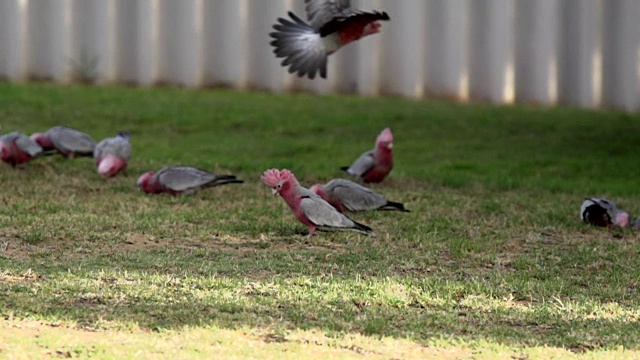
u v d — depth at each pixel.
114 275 10.22
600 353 8.41
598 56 27.11
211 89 26.19
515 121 23.52
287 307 9.43
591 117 24.59
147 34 25.80
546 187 16.88
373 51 26.42
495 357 8.23
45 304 9.09
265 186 15.85
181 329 8.56
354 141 20.67
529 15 26.80
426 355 8.23
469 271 11.27
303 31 11.32
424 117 23.44
